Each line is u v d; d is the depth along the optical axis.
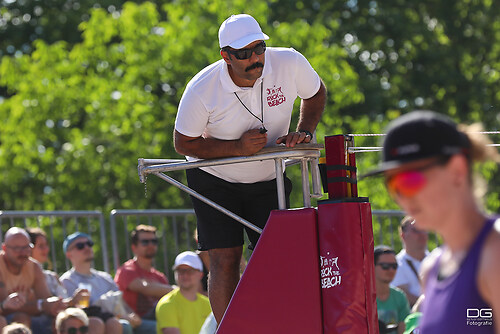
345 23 39.28
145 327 12.04
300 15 38.44
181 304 11.72
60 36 39.56
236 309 6.76
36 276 11.56
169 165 7.45
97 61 29.95
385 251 11.52
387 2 40.16
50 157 29.66
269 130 7.59
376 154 27.62
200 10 29.19
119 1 39.19
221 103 7.35
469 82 39.38
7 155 30.61
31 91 29.89
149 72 28.58
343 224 6.50
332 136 6.76
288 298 6.65
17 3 41.00
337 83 28.72
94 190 28.80
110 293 11.91
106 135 28.83
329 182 6.73
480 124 3.90
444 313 3.80
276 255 6.71
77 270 12.17
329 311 6.53
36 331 11.09
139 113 27.97
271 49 7.59
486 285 3.66
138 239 12.61
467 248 3.77
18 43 40.69
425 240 12.77
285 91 7.53
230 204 7.92
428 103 39.31
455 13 40.66
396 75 39.09
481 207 3.87
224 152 7.25
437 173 3.69
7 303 10.89
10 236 11.26
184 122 7.34
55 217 13.48
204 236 7.91
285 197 7.74
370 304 6.49
